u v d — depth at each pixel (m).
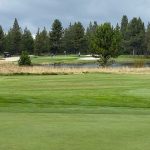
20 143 9.08
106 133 10.40
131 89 27.17
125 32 154.50
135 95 22.77
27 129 10.86
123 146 8.89
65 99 20.20
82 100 20.06
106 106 18.56
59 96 21.28
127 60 113.81
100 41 65.12
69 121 12.55
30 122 12.16
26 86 29.84
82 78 38.66
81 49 152.50
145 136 10.02
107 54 65.56
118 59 118.50
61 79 37.47
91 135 10.09
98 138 9.73
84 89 27.27
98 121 12.65
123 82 33.59
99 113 15.65
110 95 22.47
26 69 48.75
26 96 20.81
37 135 10.02
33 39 156.88
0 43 147.38
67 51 155.88
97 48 65.25
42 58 115.56
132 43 150.75
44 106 17.91
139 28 151.12
